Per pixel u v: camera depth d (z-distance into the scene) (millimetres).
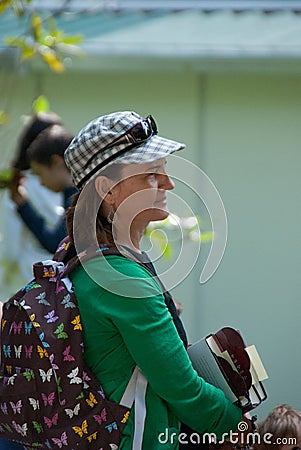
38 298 8562
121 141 8602
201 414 8383
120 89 20781
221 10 22281
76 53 17500
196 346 8852
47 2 21047
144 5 22016
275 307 20688
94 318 8383
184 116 20812
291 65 19812
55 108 20578
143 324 8250
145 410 8352
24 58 16875
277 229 20812
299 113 20812
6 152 16609
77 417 8344
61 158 13742
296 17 21734
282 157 20781
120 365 8398
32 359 8422
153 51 19734
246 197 20828
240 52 19656
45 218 13969
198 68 19938
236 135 20844
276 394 20422
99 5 20484
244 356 8750
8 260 14297
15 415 8531
